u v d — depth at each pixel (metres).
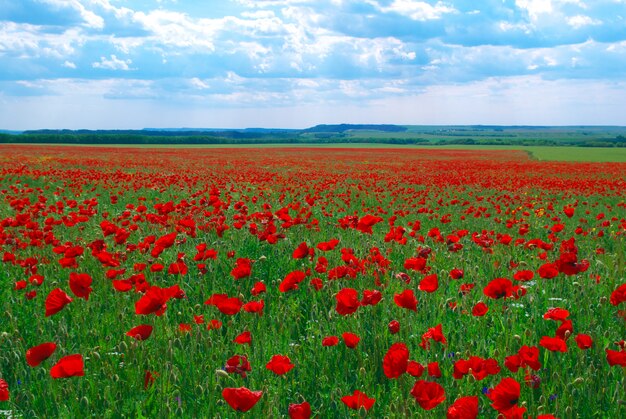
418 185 25.61
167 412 3.23
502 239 7.91
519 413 2.72
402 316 4.99
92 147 91.50
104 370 3.78
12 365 3.99
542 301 5.68
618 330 4.79
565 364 3.99
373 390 3.67
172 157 55.22
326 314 5.16
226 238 9.09
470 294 5.64
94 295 5.80
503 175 32.75
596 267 7.04
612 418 3.35
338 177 29.34
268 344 4.42
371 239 9.12
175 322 4.89
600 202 19.19
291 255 7.41
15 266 6.88
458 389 3.56
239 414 3.21
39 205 11.06
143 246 6.96
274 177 26.58
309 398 3.72
